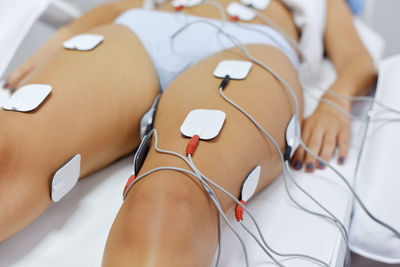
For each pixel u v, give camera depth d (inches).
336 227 24.4
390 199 26.9
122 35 30.3
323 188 27.5
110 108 25.9
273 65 28.1
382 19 66.6
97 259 22.2
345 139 31.1
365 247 26.9
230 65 26.9
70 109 24.1
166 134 22.9
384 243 26.3
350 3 46.4
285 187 25.8
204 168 20.5
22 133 21.9
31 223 24.2
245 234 23.8
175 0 37.2
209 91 25.0
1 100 32.9
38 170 21.8
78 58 27.0
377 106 33.9
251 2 35.3
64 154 23.2
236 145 22.0
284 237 23.8
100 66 26.8
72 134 23.8
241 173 22.0
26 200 21.3
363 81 36.3
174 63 30.2
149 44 30.8
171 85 27.5
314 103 36.4
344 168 29.8
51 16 42.3
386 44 67.7
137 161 21.8
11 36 35.4
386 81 35.3
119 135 26.8
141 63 29.1
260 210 25.7
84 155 24.7
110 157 27.5
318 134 31.0
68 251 22.6
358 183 29.1
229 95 24.5
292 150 27.0
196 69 28.1
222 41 30.7
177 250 17.5
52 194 22.7
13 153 21.1
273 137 24.6
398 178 27.6
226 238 23.5
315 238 23.7
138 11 33.6
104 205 25.6
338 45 39.7
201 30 31.4
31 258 22.2
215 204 20.2
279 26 34.5
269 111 24.8
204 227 19.2
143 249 17.4
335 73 40.2
